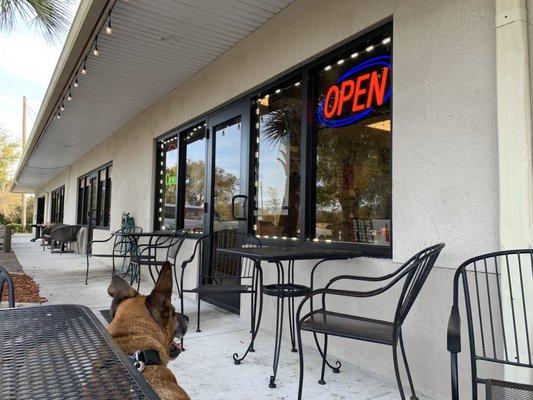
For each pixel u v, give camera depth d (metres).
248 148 4.18
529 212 1.86
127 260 7.09
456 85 2.25
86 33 4.07
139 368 1.22
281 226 3.71
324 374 2.59
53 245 12.24
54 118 7.26
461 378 2.13
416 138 2.44
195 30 4.00
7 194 27.25
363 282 2.74
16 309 1.43
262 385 2.45
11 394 0.79
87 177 11.42
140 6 3.57
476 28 2.17
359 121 3.00
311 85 3.41
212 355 2.95
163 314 1.52
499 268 1.98
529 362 1.71
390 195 2.71
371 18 2.77
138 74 5.15
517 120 1.91
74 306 1.48
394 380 2.49
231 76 4.37
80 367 0.93
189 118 5.25
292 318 3.22
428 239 2.35
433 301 2.29
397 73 2.58
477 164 2.13
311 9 3.30
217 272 4.57
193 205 5.30
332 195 3.20
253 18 3.75
